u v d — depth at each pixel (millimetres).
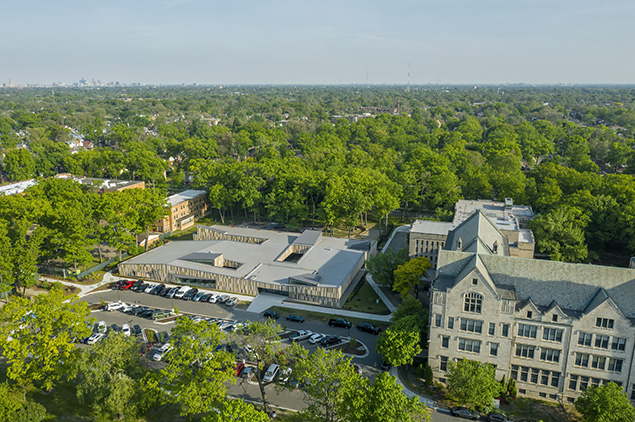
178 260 135750
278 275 126875
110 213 135375
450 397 80750
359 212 167375
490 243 107250
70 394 79750
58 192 169000
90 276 135750
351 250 145125
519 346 80875
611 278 78875
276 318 110875
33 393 78562
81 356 74375
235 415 59469
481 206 159000
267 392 82375
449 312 82688
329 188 174125
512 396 80812
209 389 67562
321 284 119062
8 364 87375
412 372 88625
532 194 182625
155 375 70812
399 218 195875
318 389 66375
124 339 76750
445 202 190375
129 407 69438
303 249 145875
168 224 176625
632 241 138250
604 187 174625
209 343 71688
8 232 117875
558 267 82188
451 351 84250
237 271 129375
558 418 76062
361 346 98188
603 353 75938
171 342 72125
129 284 129000
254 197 182125
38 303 76062
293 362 89812
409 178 193125
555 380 80250
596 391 70375
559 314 77000
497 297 78875
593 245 151500
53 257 130750
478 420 74938
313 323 108688
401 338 84500
